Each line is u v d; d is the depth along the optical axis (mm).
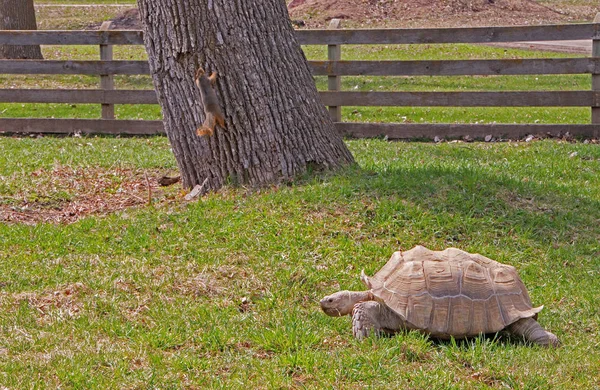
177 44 9031
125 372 5074
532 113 16234
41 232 8047
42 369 5098
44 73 14539
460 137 13383
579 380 5070
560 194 8859
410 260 5621
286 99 9070
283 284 6660
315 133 9227
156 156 12234
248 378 5004
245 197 8742
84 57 23203
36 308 6125
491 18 32750
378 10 32875
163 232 7848
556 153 11758
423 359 5289
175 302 6281
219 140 9078
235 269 6938
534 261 7316
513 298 5531
